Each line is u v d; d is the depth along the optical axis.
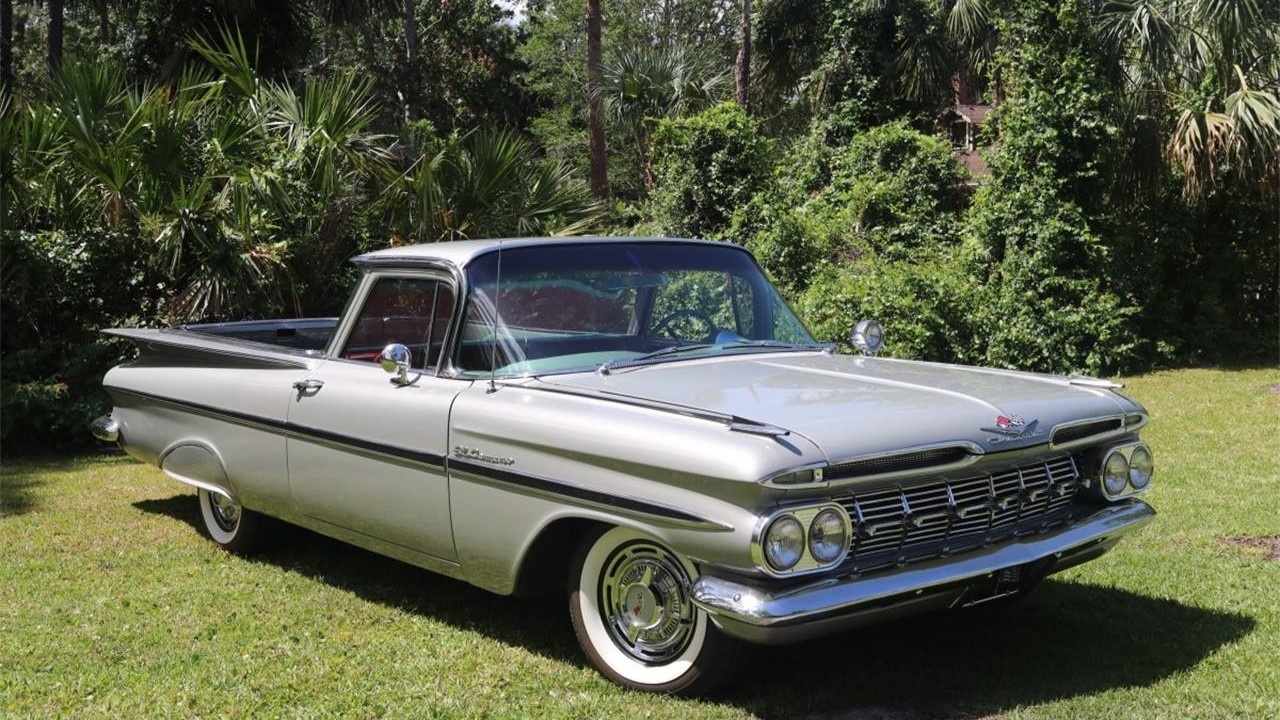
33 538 6.28
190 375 5.79
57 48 20.92
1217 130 13.71
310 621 4.85
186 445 5.81
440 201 11.15
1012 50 14.55
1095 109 13.60
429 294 4.73
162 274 10.20
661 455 3.68
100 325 9.93
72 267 9.72
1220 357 14.73
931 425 3.83
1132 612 4.85
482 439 4.25
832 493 3.60
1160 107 14.70
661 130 15.76
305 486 5.11
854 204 15.74
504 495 4.20
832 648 4.44
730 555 3.50
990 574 3.93
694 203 15.41
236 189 10.03
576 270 4.76
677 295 4.95
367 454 4.73
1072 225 13.70
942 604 3.85
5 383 9.36
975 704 3.89
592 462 3.90
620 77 19.62
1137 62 14.45
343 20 18.42
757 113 27.42
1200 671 4.15
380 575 5.52
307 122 11.08
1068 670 4.19
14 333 9.77
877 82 20.20
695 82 19.27
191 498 7.30
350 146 11.24
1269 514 6.49
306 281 10.57
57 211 9.94
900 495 3.75
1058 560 4.15
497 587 4.33
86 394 9.61
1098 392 4.53
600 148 24.20
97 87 10.26
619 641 4.09
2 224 9.58
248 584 5.39
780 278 13.84
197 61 16.55
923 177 16.84
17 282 9.48
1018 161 13.90
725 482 3.50
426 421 4.48
